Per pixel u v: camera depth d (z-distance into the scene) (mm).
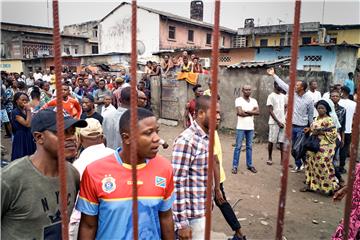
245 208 4426
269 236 3674
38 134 1457
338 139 5605
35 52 26422
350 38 21547
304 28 22359
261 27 24766
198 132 2404
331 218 4141
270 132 6340
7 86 10023
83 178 1567
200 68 11172
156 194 1584
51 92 7750
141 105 3564
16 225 1426
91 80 12484
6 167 1445
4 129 9258
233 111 9539
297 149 4996
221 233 3715
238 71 9227
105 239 1536
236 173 5941
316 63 14781
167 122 11352
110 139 3619
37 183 1438
